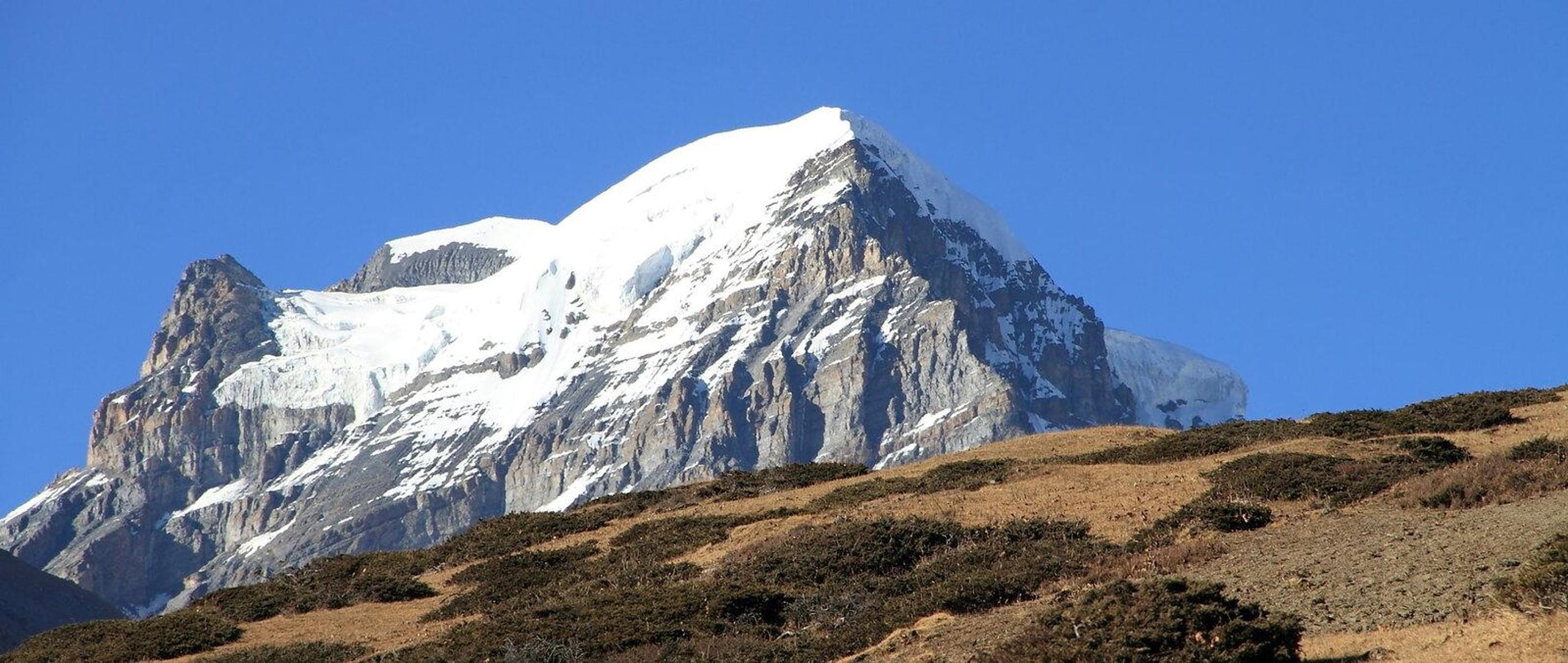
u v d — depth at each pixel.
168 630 67.62
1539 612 40.34
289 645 64.19
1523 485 55.50
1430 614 42.94
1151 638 40.53
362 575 77.81
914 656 48.22
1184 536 58.94
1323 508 60.25
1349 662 40.06
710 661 52.16
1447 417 76.44
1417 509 56.50
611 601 60.94
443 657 56.50
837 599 57.59
